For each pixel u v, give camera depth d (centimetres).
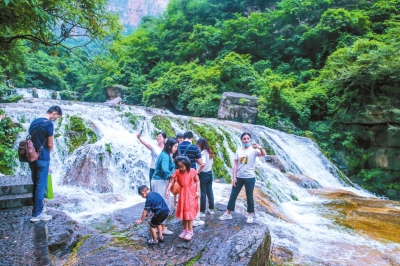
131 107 1647
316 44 2783
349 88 1830
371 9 2688
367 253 574
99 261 337
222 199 748
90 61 998
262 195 857
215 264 333
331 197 1062
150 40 3766
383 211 881
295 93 2152
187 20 3794
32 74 3509
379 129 1673
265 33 2986
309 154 1650
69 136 982
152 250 366
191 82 2423
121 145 972
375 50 1761
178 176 394
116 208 685
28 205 517
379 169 1644
